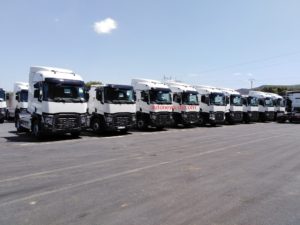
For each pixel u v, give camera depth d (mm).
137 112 21438
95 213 5203
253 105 32719
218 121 26516
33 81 15922
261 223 4887
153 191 6508
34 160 9930
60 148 12664
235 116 29625
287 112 34031
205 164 9461
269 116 34844
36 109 15422
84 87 15953
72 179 7461
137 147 13133
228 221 4945
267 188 6867
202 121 26625
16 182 7152
